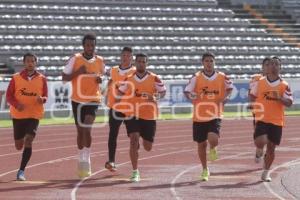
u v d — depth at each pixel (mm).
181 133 52844
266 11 108188
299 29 105625
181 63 90938
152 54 91500
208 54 26438
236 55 96562
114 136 28828
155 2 100875
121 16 96562
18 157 35500
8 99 26438
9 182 26000
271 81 26094
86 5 95750
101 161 34031
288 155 37375
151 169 30656
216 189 24406
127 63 29422
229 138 49312
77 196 22609
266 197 22594
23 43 85062
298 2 110062
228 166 31938
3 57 82188
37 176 27906
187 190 24141
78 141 27328
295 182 25969
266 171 26609
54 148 40812
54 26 90188
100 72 27047
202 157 26828
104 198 22203
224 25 101750
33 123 26562
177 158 35688
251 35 101562
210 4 105562
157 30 95375
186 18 100938
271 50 99062
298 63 98625
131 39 92000
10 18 87875
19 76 26438
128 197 22438
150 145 27188
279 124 26172
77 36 89688
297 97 80625
